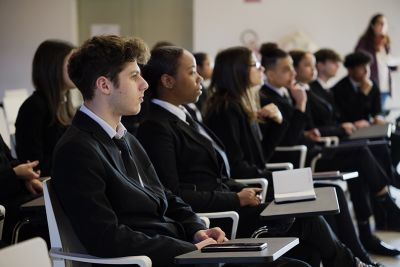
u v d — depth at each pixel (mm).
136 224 2623
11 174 3498
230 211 3367
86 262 2561
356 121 7004
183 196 3357
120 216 2590
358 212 4859
